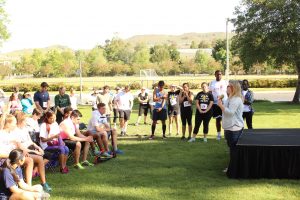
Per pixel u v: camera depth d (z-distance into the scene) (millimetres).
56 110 12219
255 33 24859
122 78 68688
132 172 8039
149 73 65750
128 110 13273
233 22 26391
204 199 6250
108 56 99000
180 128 14609
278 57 24391
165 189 6820
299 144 7262
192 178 7500
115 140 9703
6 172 5426
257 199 6215
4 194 5426
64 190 6875
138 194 6574
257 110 21406
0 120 7469
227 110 7395
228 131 7461
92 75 84688
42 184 6867
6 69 76500
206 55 82875
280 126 14906
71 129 8781
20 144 6930
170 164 8680
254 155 7336
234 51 28656
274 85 44031
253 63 26297
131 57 97250
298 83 25688
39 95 12445
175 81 47781
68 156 8609
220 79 11492
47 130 8133
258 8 24906
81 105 27906
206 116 11336
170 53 95250
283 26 23688
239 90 7496
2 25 33719
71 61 86312
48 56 88062
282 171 7258
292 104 25047
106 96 13844
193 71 80625
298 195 6352
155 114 12133
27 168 6746
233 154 7441
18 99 14250
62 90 12297
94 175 7836
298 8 23766
